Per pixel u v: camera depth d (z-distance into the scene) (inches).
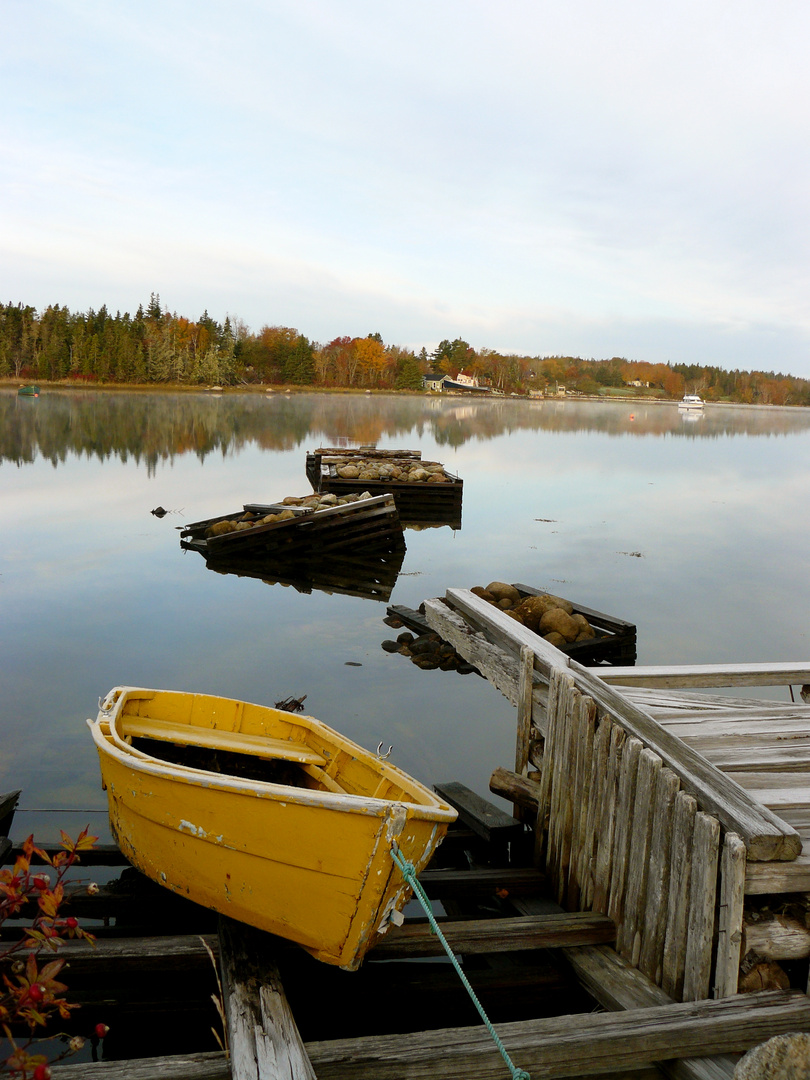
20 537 665.0
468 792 226.4
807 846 133.5
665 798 137.9
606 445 2086.6
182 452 1475.1
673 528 838.5
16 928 151.9
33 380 4121.6
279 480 1144.8
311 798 131.9
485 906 188.9
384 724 303.4
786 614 504.1
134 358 4325.8
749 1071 113.3
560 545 726.5
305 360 5147.6
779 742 184.1
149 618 448.5
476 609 270.4
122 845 176.6
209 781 142.2
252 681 346.3
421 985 146.1
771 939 130.6
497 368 6589.6
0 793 232.1
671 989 135.0
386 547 692.1
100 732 173.8
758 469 1571.1
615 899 152.9
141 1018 141.0
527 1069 116.0
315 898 136.3
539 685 216.5
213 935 149.6
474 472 1358.3
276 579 569.9
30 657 367.6
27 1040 140.3
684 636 446.6
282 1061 108.8
